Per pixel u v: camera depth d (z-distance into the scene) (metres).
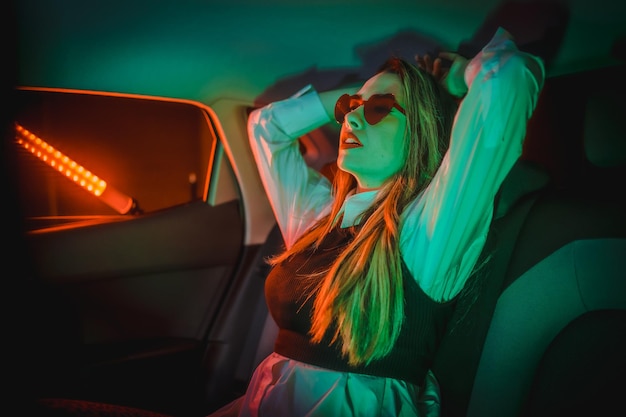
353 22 1.77
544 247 1.62
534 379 1.62
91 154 3.12
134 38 1.80
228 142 2.28
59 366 2.04
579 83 1.77
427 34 1.76
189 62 1.94
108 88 1.96
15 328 1.97
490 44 1.52
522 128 1.43
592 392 1.52
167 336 2.32
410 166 1.59
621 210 1.56
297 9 1.73
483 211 1.48
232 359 2.30
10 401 1.46
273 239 2.35
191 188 3.45
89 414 1.42
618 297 1.53
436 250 1.48
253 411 1.52
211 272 2.39
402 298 1.46
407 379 1.50
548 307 1.60
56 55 1.81
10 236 2.01
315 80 2.05
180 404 2.27
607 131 1.58
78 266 2.11
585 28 1.57
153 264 2.25
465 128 1.43
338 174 1.77
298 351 1.52
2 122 2.03
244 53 1.93
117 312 2.21
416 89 1.60
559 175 1.83
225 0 1.70
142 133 3.35
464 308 1.65
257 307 2.30
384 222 1.53
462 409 1.64
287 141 1.94
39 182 2.18
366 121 1.59
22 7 1.66
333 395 1.43
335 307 1.45
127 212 2.29
